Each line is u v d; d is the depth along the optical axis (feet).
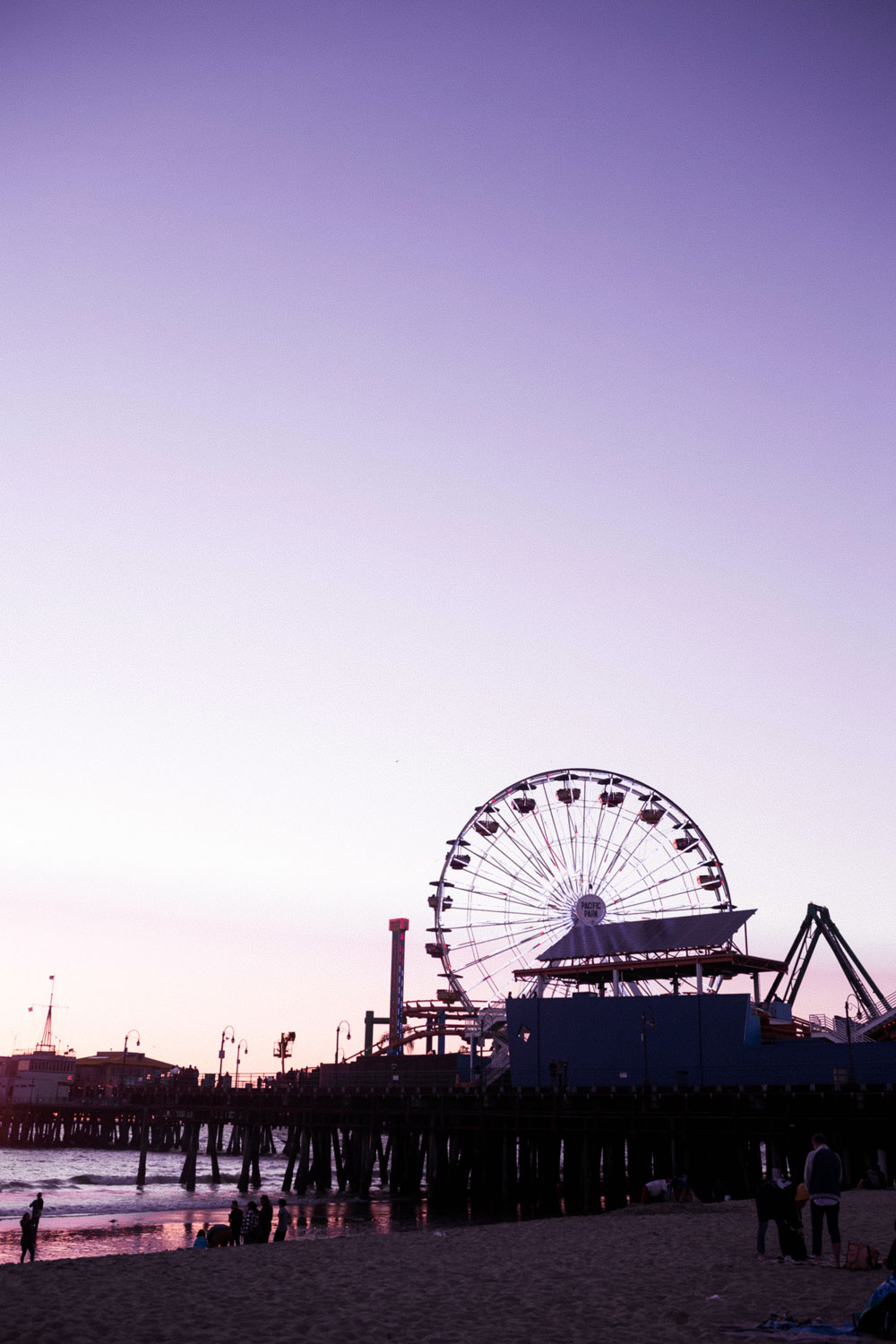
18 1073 573.74
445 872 303.07
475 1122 223.51
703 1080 213.05
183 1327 49.55
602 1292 59.67
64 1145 498.69
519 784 307.99
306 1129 250.98
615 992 266.36
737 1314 51.39
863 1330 45.27
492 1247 83.76
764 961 257.96
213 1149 295.48
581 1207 208.44
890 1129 182.29
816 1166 66.54
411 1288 61.72
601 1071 221.66
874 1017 229.45
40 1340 46.55
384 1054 315.78
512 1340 46.32
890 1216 97.81
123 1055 588.09
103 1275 66.80
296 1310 54.44
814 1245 67.21
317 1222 181.98
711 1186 194.80
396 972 421.18
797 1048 207.72
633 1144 205.67
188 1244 158.51
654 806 300.40
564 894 293.84
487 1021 271.90
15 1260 138.51
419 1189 249.34
